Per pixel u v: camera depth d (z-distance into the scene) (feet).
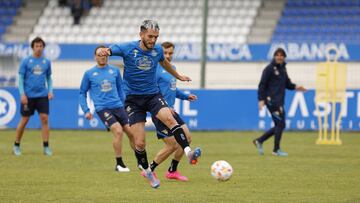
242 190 94.89
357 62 250.16
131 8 320.91
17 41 310.24
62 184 100.94
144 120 96.32
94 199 86.33
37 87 151.02
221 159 142.10
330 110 222.69
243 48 256.52
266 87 153.17
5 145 177.47
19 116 232.32
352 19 294.25
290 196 89.35
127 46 93.09
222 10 310.24
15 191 93.35
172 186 99.25
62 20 318.45
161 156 104.99
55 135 211.61
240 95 226.79
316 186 99.35
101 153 155.63
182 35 303.68
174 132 90.79
